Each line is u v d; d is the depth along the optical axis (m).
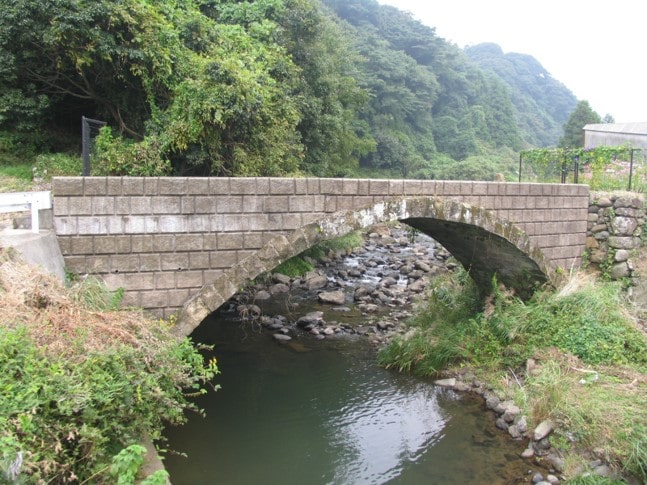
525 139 71.31
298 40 19.66
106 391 4.11
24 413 3.47
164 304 6.80
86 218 6.45
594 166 15.34
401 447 7.84
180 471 7.03
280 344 12.02
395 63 52.38
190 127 11.41
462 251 11.97
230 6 17.66
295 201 7.50
